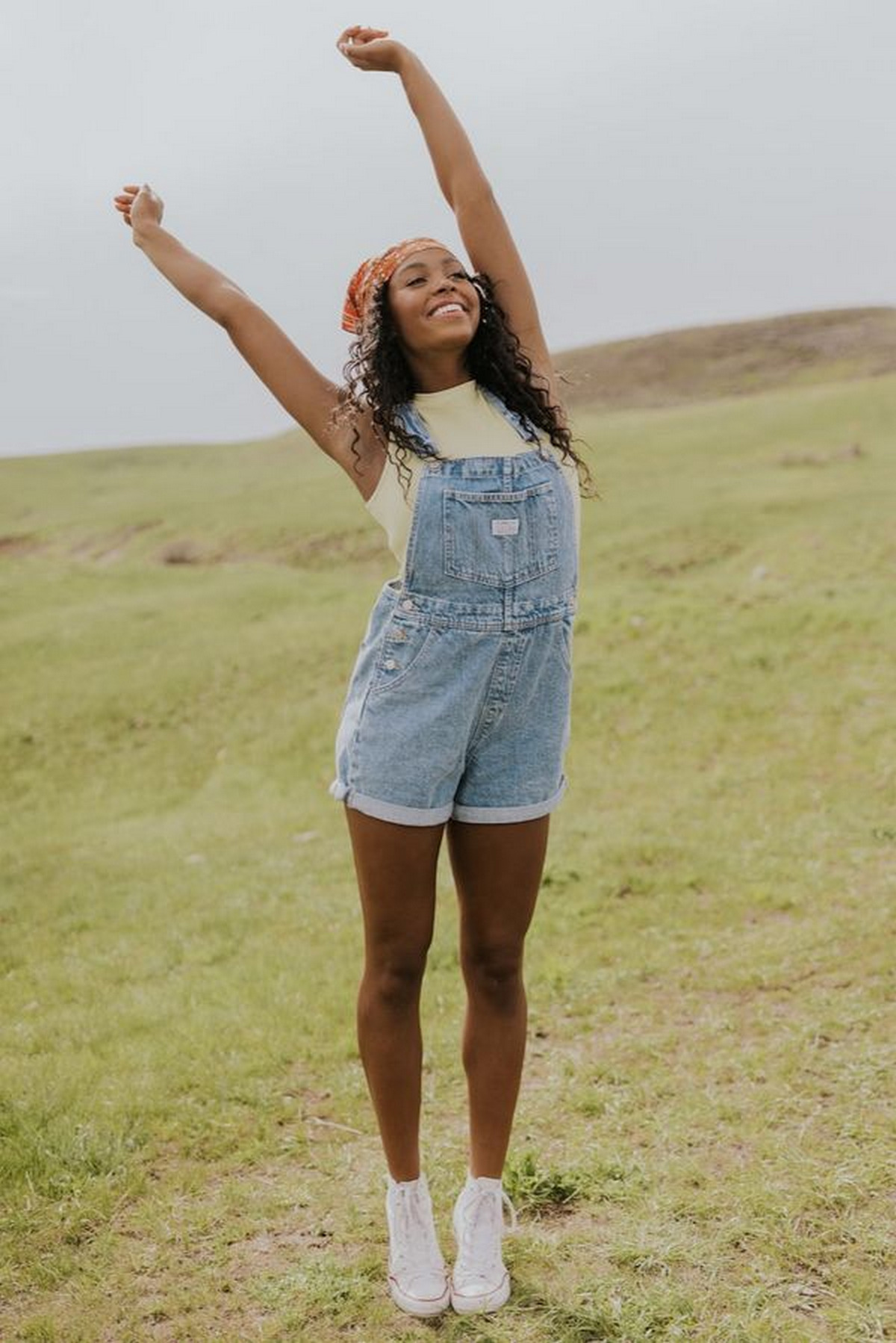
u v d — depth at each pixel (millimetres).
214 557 26125
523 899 2779
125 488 40562
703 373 58219
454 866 2811
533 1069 4332
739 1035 4441
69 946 6539
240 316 2688
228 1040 4801
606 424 36094
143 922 6840
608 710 10711
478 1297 2801
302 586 19016
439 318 2494
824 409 33062
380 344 2539
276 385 2662
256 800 10008
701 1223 3109
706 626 12500
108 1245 3271
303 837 8562
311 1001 5230
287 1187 3562
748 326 64625
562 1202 3289
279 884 7371
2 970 6199
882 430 29781
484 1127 2875
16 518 35875
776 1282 2850
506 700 2592
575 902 6305
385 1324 2812
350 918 6523
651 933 5773
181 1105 4199
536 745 2676
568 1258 3012
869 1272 2863
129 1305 2988
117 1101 4215
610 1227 3137
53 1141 3881
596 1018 4742
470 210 2832
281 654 14359
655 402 54969
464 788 2705
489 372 2605
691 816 7797
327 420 2611
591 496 2867
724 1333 2680
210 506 31297
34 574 22172
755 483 24297
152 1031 5043
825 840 6914
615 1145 3602
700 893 6320
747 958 5215
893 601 12617
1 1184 3639
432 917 2754
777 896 6047
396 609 2561
